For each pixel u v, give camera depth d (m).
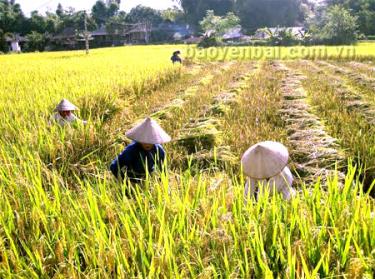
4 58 36.94
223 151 6.14
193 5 102.88
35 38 84.75
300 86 13.27
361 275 2.16
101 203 3.20
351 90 11.77
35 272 2.50
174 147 6.70
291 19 95.31
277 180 3.72
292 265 2.13
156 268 2.34
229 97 10.63
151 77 13.88
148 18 112.69
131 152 4.35
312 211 2.87
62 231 2.77
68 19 97.31
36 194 3.20
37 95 9.29
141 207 3.01
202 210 2.97
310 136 6.92
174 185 3.50
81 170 4.86
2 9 105.69
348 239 2.30
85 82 11.75
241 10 96.44
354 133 6.67
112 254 2.43
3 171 3.99
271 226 2.65
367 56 26.58
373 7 86.88
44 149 5.16
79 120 6.08
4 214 3.13
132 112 9.66
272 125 7.98
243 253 2.45
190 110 9.41
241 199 2.96
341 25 59.56
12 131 6.22
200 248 2.53
